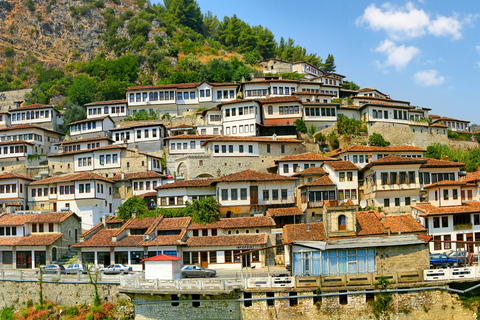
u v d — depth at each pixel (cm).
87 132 11900
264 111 10881
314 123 11062
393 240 5122
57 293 5944
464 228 7012
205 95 12800
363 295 4841
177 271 5356
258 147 9569
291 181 7975
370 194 7981
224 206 7719
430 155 10394
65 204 8831
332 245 5009
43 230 7550
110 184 9206
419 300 4850
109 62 17312
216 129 10931
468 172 9688
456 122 13512
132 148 10756
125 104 12769
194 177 9188
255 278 4881
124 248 6981
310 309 4809
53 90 16162
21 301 6094
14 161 10875
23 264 7312
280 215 7431
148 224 7425
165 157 10238
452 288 4925
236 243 6781
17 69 19538
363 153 9038
